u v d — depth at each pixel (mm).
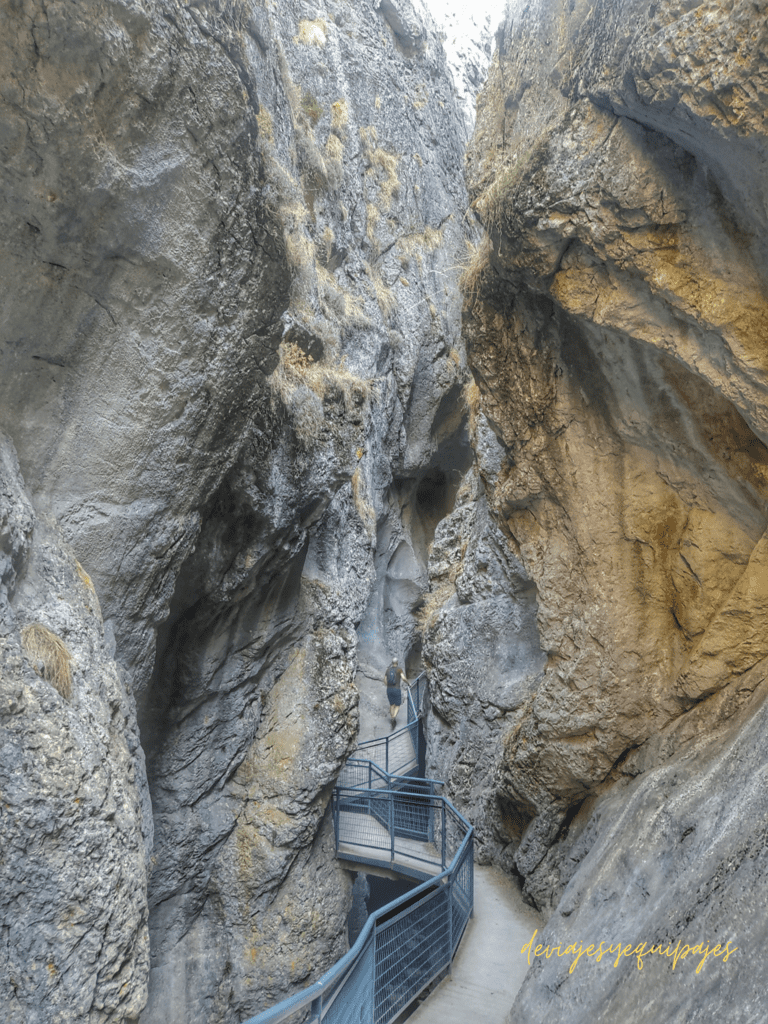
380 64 20281
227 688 8305
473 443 11781
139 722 7434
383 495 18312
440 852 9180
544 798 6977
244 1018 8266
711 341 4078
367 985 4500
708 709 5141
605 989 3783
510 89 5406
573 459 5863
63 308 4289
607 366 5336
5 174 3732
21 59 3471
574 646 6262
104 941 3266
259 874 8523
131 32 3758
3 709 3131
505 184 4652
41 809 3117
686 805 4379
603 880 4672
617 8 3609
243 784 8789
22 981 2959
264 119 7254
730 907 3219
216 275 4898
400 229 19844
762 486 4797
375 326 17109
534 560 6633
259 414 7066
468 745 10812
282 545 7953
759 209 3543
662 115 3455
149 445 4945
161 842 7824
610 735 6012
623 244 4059
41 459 4492
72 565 4379
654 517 5668
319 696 9289
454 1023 5309
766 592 4914
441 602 12914
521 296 5582
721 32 3006
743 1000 2744
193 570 6910
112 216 4160
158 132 4172
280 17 16766
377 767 10336
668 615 5777
